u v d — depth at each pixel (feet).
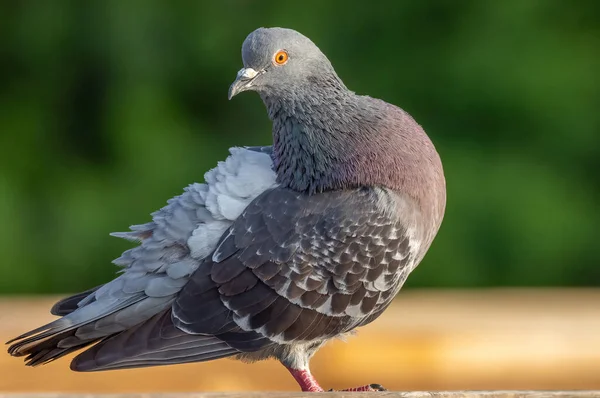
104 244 57.21
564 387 29.40
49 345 26.76
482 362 29.45
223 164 28.89
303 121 27.81
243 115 58.95
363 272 27.27
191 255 27.35
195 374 29.25
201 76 59.21
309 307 27.17
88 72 59.77
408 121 28.45
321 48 59.00
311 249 26.99
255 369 29.63
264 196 27.84
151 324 27.04
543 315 32.68
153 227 28.04
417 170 27.71
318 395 20.44
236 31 59.16
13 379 28.91
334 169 27.61
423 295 38.83
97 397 19.75
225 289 26.94
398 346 29.55
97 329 26.94
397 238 27.40
